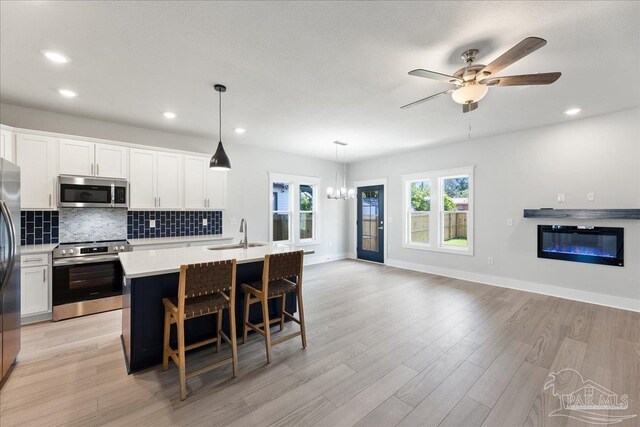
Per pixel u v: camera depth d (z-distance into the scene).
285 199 6.49
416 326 3.10
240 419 1.74
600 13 1.82
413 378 2.16
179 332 1.96
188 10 1.80
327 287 4.64
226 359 2.17
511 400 1.91
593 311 3.55
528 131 4.43
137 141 4.32
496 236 4.80
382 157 6.66
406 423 1.71
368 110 3.60
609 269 3.77
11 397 1.92
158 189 4.20
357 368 2.29
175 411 1.81
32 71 2.60
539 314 3.45
